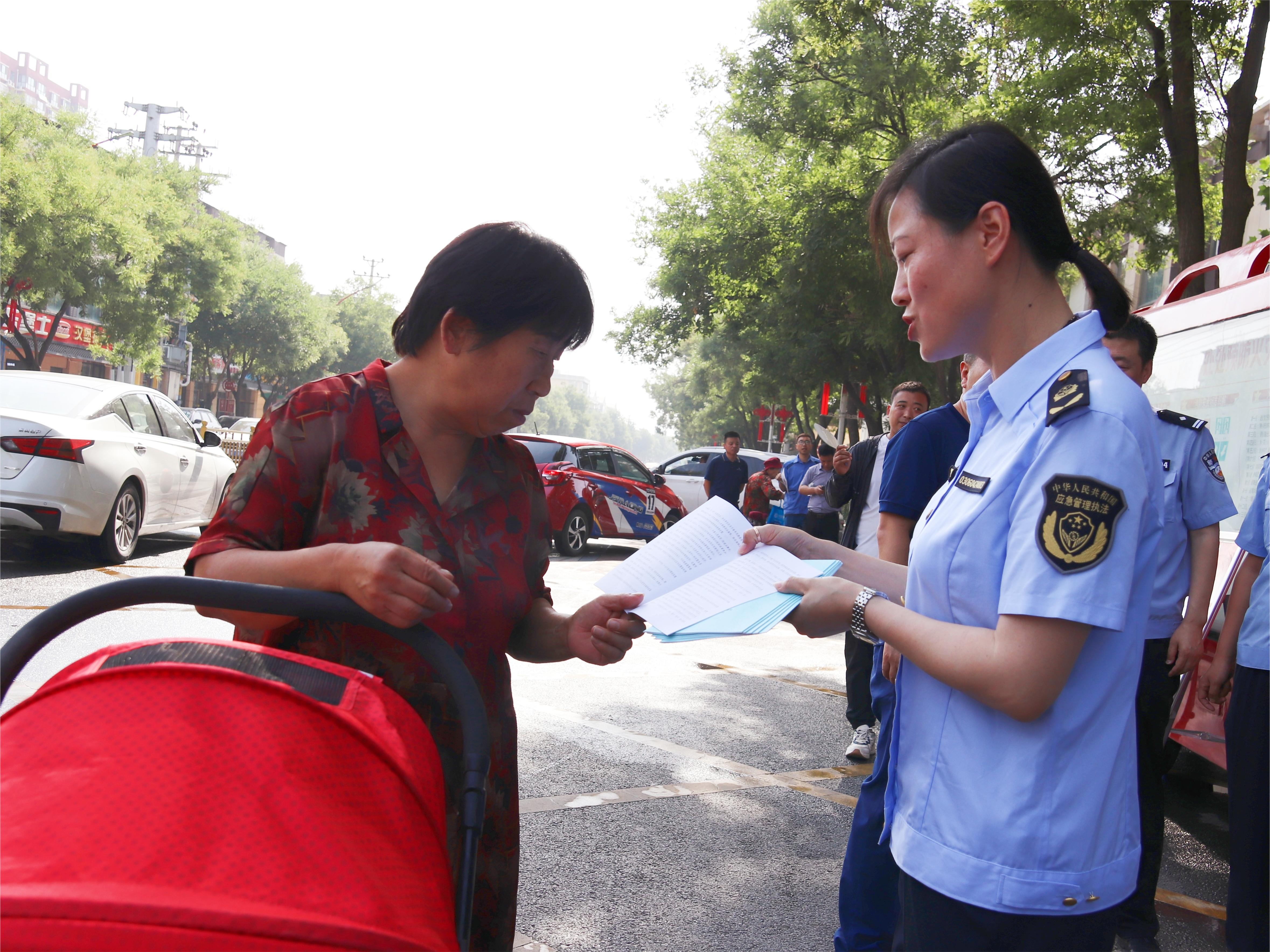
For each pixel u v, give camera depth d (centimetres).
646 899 312
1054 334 137
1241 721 276
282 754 102
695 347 5134
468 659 151
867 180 1845
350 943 91
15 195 2455
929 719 140
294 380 5916
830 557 176
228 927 86
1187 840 424
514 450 169
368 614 132
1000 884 128
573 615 167
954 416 311
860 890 274
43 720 101
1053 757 128
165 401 920
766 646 796
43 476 721
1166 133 1134
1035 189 137
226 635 575
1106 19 1155
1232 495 462
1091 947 130
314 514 147
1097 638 127
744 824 383
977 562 131
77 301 2809
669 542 172
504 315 144
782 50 1884
